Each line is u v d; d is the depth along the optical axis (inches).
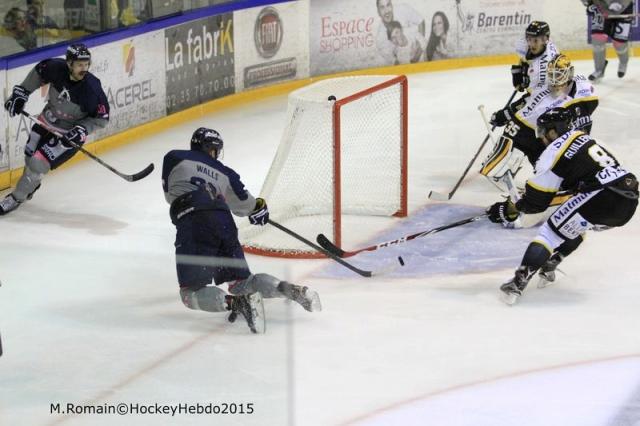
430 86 987.3
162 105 839.1
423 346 412.2
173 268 353.4
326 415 347.6
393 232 575.2
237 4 912.3
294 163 578.6
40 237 572.7
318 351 404.8
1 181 675.4
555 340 421.1
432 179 684.1
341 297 471.5
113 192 668.7
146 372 292.2
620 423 343.9
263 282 371.6
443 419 346.6
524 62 609.6
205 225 410.6
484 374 385.1
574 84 580.4
